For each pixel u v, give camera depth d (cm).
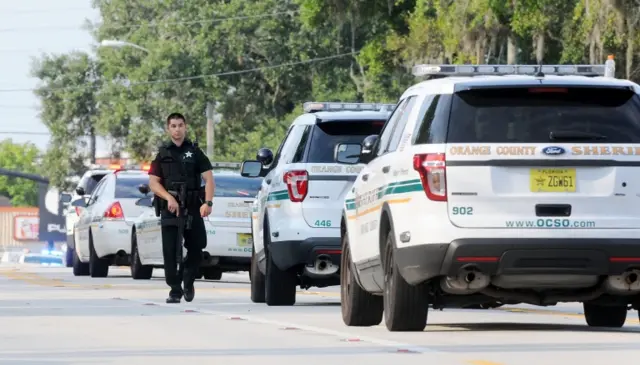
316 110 4175
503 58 11881
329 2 12762
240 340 2773
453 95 2791
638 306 2906
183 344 2691
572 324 3306
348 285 3275
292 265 4028
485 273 2748
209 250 5822
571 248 2727
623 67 9688
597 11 9238
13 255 15975
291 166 4047
